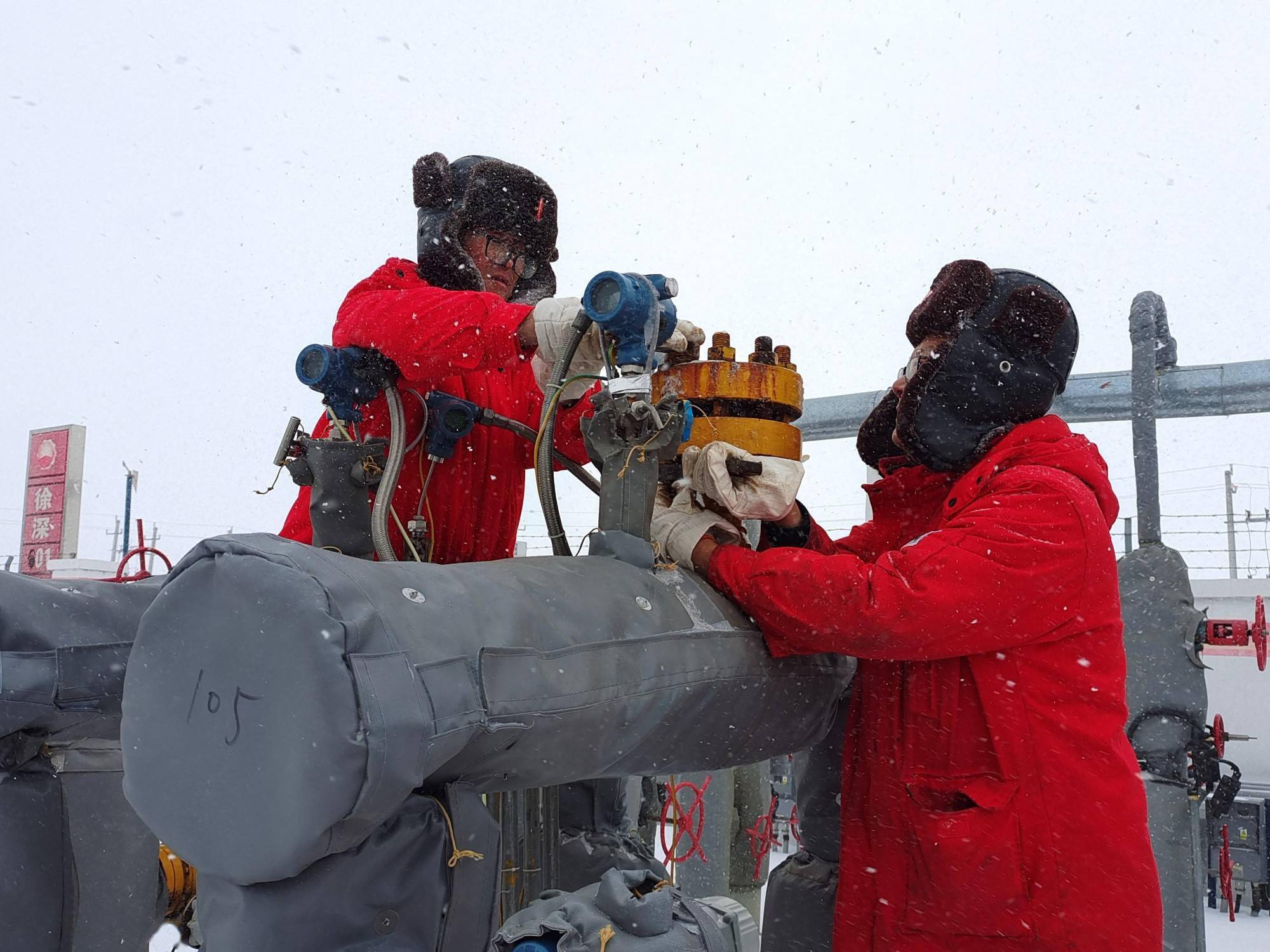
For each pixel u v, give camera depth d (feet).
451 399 5.82
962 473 6.11
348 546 5.36
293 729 3.23
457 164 6.31
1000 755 5.25
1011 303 5.83
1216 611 36.45
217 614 3.51
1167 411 15.40
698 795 10.73
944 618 5.05
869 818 5.75
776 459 5.60
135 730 3.70
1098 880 5.07
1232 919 18.88
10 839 4.83
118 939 6.15
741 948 4.68
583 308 4.83
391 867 3.46
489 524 6.39
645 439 5.04
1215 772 10.92
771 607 5.20
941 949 5.27
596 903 4.48
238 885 3.45
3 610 4.99
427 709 3.36
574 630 4.22
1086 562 5.31
